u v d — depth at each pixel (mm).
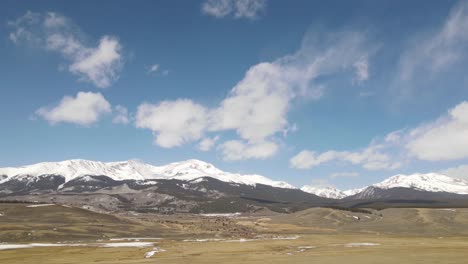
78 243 159500
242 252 115688
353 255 95188
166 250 123812
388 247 122000
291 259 88250
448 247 118875
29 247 138250
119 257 104688
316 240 166375
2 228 188250
